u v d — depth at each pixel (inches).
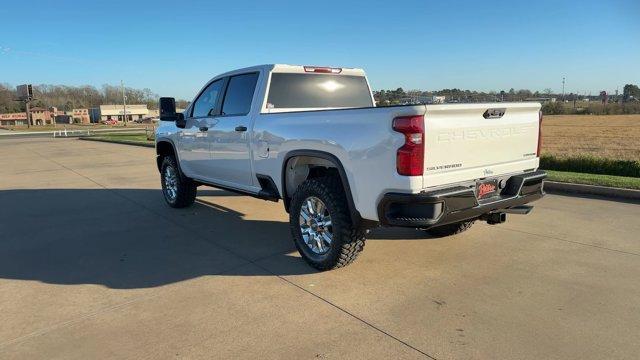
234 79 227.9
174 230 239.1
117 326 134.8
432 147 140.1
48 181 444.5
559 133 1245.7
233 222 254.1
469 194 146.9
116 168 544.4
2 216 282.5
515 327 128.3
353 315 137.9
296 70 216.2
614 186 304.5
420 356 115.2
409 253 191.8
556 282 159.2
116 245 214.7
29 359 118.6
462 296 149.3
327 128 163.3
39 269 184.1
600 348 117.0
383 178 144.3
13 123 4864.7
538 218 245.3
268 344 122.8
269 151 194.1
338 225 163.0
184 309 144.9
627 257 183.0
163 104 261.1
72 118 5103.3
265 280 167.2
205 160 246.1
